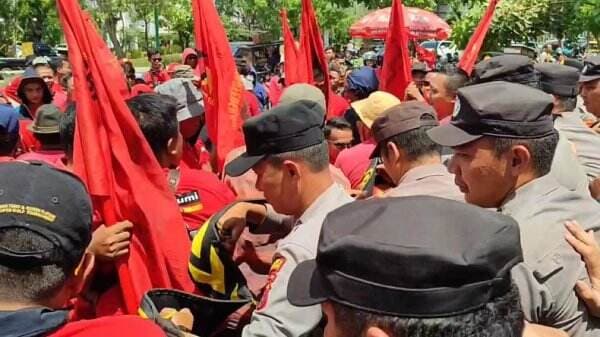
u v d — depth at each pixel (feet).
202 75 14.69
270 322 7.43
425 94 20.70
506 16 32.96
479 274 4.20
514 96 7.55
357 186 14.79
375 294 4.25
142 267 8.82
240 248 9.35
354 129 19.17
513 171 7.56
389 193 10.43
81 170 8.94
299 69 19.27
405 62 18.98
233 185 11.12
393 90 19.16
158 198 8.99
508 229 4.47
